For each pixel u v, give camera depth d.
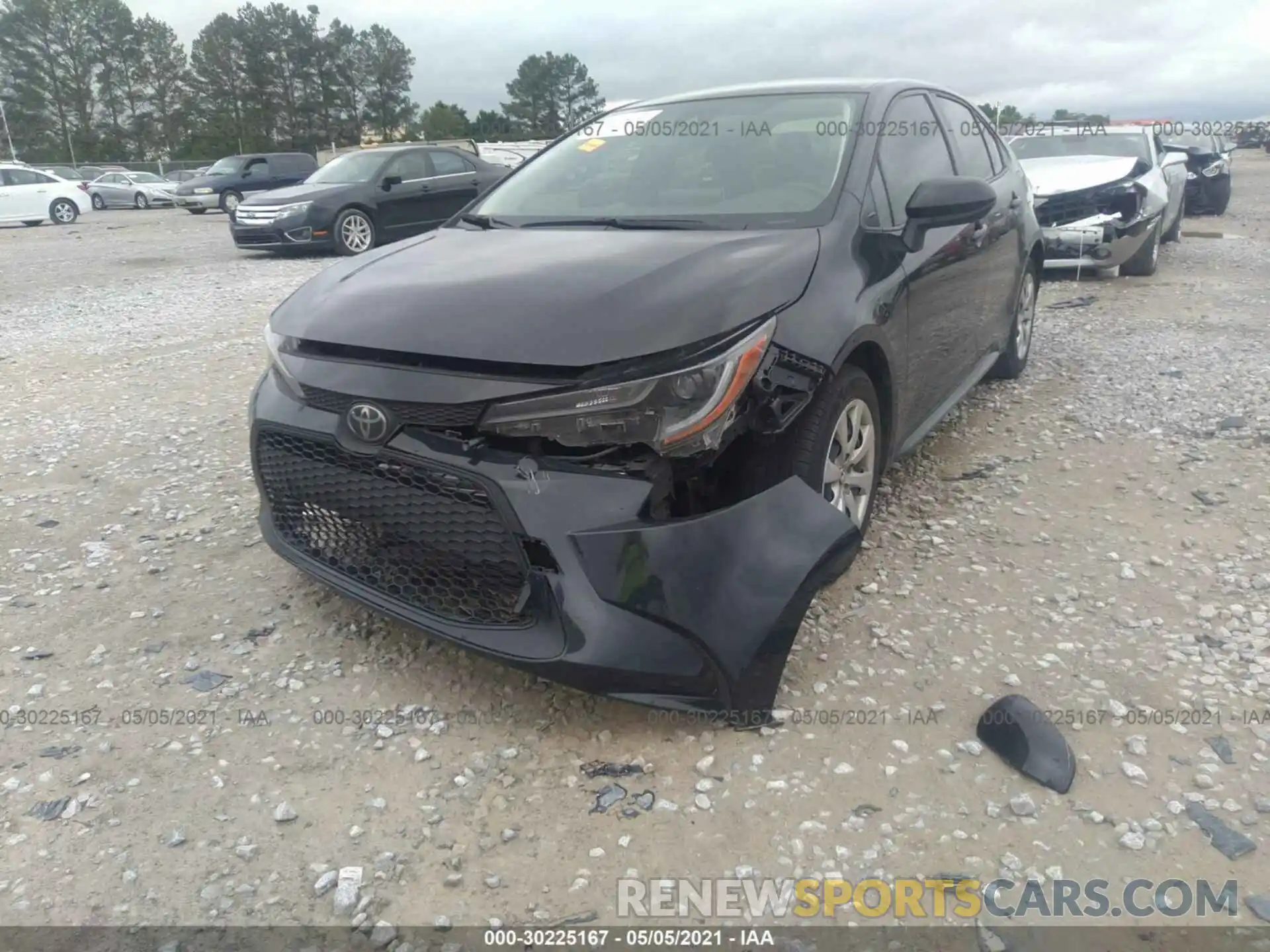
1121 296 8.43
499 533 2.41
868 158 3.45
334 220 12.88
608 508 2.34
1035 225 5.55
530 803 2.33
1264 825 2.22
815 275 2.86
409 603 2.65
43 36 75.31
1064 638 2.96
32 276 12.15
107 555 3.67
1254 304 7.90
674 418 2.34
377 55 84.56
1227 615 3.08
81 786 2.41
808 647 2.93
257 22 78.75
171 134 79.56
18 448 4.96
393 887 2.10
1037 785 2.35
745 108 3.85
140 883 2.12
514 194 3.87
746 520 2.47
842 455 3.06
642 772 2.42
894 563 3.45
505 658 2.42
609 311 2.44
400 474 2.52
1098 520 3.79
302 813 2.32
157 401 5.83
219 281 11.09
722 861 2.15
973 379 4.58
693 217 3.29
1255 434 4.67
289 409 2.77
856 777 2.39
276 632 3.10
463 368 2.43
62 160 76.31
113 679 2.86
